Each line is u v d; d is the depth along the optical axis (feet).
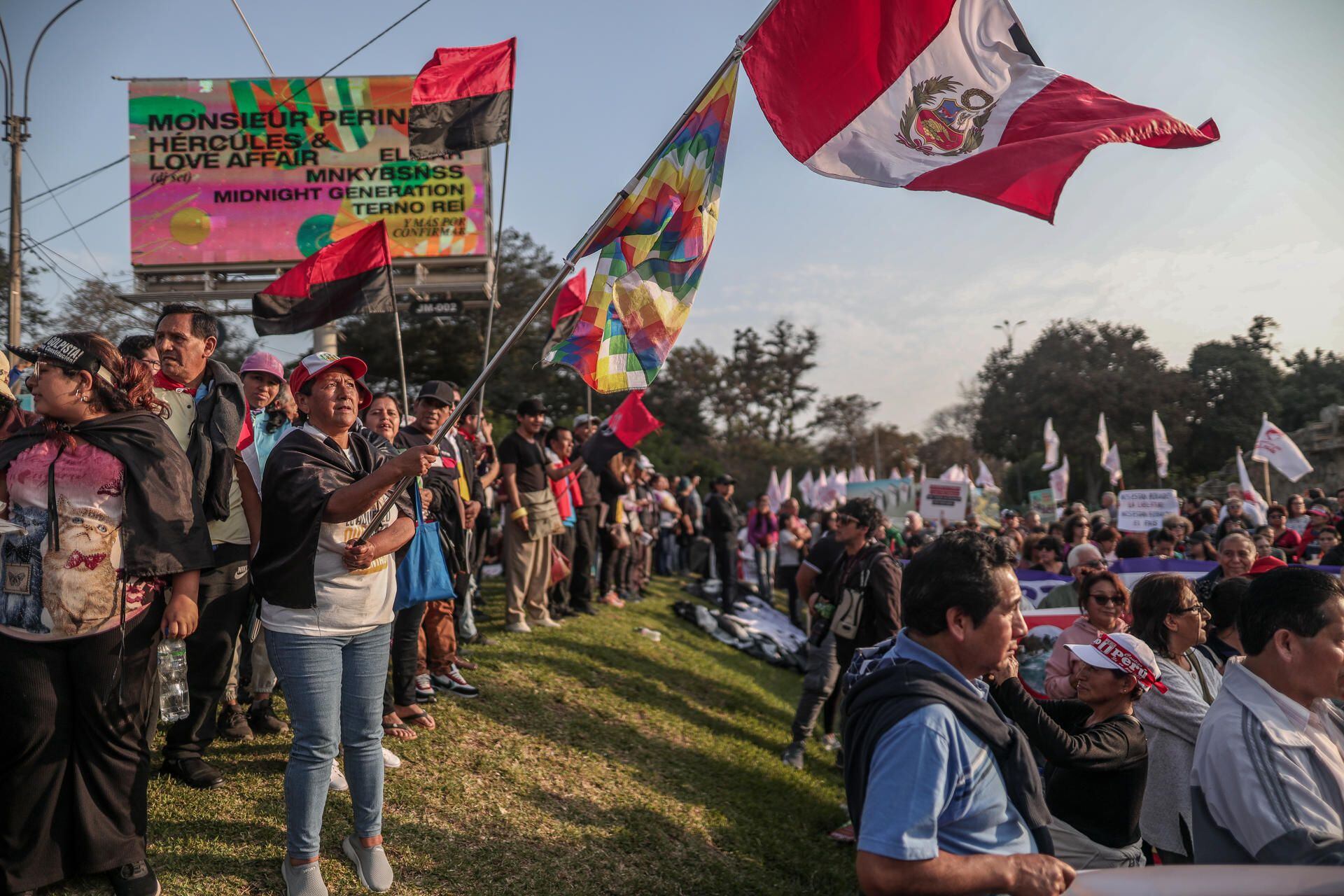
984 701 7.74
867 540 22.75
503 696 21.52
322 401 12.47
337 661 12.09
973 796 7.26
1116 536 32.94
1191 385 156.04
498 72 24.86
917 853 6.80
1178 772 12.28
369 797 12.56
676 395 165.27
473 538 25.71
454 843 14.69
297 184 63.77
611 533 38.01
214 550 14.70
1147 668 11.25
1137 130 11.27
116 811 11.27
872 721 7.47
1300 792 8.62
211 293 63.36
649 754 21.13
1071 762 10.85
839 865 18.65
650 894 15.11
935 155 12.17
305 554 11.65
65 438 11.14
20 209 37.99
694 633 39.19
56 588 10.87
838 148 12.41
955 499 55.52
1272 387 154.20
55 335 11.37
